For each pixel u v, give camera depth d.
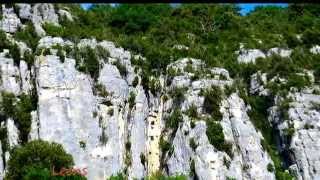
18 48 71.00
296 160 77.19
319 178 75.38
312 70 87.12
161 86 79.38
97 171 67.75
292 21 108.75
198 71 79.31
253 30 101.31
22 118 67.31
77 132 68.25
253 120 81.75
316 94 82.38
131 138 73.94
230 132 74.81
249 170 72.88
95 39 76.81
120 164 70.31
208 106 76.06
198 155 71.56
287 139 78.81
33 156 60.66
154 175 71.88
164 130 76.56
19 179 59.44
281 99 81.81
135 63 78.25
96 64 73.38
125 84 75.31
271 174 74.00
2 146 64.75
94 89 72.44
